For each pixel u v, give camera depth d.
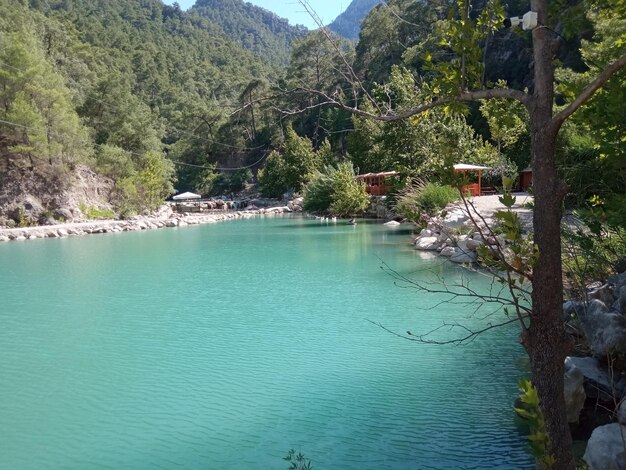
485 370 8.59
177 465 6.06
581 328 7.72
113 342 10.63
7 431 6.98
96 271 19.58
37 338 11.03
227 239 29.75
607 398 6.78
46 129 44.28
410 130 34.22
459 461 5.88
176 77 143.25
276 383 8.30
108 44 140.75
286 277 17.06
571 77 16.03
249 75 152.25
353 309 12.62
